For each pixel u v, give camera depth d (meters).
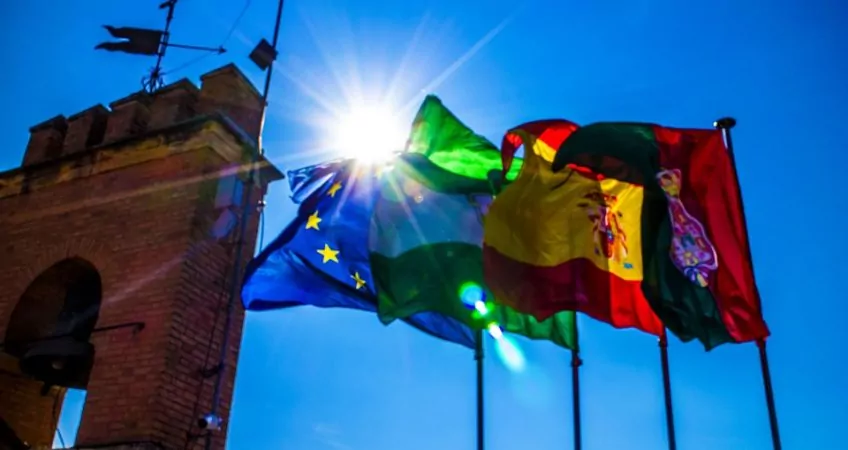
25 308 13.03
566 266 11.16
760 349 10.72
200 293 12.00
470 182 12.26
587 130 11.67
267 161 13.85
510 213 11.23
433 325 11.86
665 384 10.84
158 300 11.70
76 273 13.23
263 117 14.09
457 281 11.57
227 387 11.99
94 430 10.98
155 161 13.16
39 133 14.74
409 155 12.38
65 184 13.74
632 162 11.59
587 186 11.66
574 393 10.95
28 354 11.96
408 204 12.02
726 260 11.15
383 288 11.29
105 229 12.87
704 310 10.86
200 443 11.33
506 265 10.94
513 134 11.83
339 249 12.05
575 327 11.38
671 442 10.44
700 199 11.44
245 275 11.71
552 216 11.41
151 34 14.99
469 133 12.56
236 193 13.07
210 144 12.85
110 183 13.34
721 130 11.82
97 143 14.30
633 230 11.66
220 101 13.80
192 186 12.59
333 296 11.81
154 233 12.40
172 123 13.62
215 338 11.99
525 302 10.85
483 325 11.34
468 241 11.88
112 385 11.23
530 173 11.53
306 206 12.30
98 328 11.87
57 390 13.16
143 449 10.53
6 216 13.95
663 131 11.78
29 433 12.66
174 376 11.20
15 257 13.41
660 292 10.88
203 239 12.34
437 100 12.67
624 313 11.17
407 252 11.65
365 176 12.45
